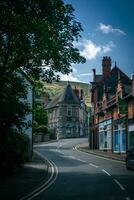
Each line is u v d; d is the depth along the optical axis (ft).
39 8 61.82
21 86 77.87
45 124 327.26
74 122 392.47
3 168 89.35
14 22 59.72
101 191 63.16
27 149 125.80
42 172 94.84
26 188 67.10
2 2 56.80
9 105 77.61
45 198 56.24
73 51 76.54
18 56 74.18
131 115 157.89
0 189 66.03
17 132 89.71
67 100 394.52
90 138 244.42
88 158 151.23
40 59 74.95
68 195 59.00
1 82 73.00
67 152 195.31
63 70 77.25
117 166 114.01
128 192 61.72
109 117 200.03
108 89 233.76
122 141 172.76
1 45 67.82
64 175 90.33
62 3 65.21
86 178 83.25
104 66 247.70
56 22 69.82
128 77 241.14
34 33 66.39
